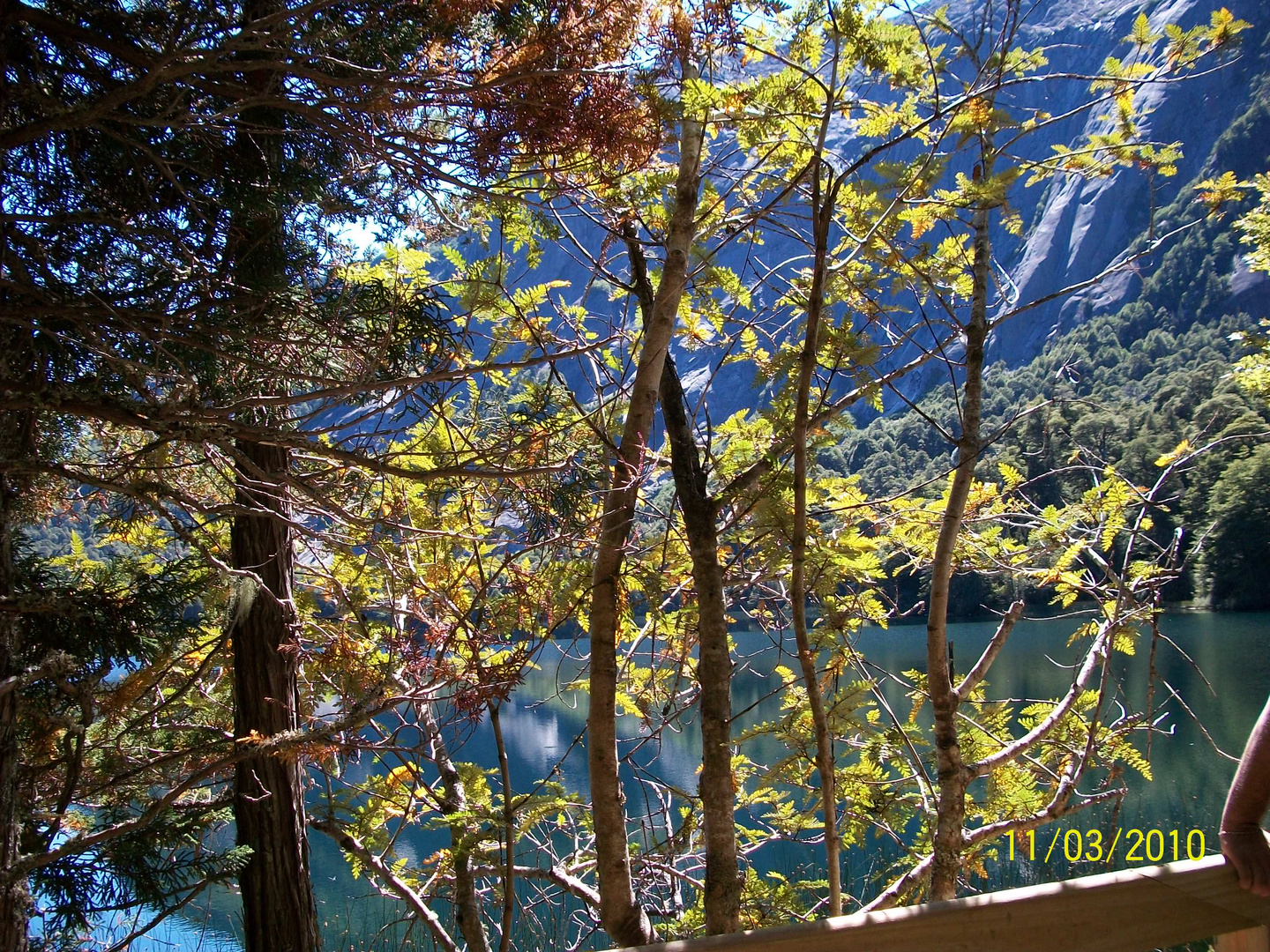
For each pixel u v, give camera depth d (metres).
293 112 2.81
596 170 3.09
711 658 3.72
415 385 2.68
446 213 3.39
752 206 4.57
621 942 3.62
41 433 3.07
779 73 2.88
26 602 2.46
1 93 2.34
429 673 4.00
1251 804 1.37
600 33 2.82
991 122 3.08
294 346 2.91
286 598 4.01
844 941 1.25
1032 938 1.28
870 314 3.72
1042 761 4.58
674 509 4.03
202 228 2.93
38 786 3.33
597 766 3.74
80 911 2.91
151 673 3.14
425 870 5.08
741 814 7.33
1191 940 1.33
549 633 3.78
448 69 2.88
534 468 2.80
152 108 2.65
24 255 2.64
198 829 3.38
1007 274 4.54
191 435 2.46
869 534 5.04
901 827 3.98
